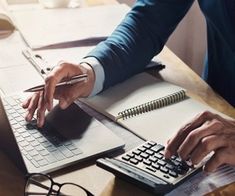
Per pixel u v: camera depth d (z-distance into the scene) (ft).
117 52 3.39
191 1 3.90
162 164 2.36
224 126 2.45
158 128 2.78
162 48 3.85
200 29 6.90
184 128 2.46
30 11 4.79
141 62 3.51
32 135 2.65
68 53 3.83
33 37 4.09
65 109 2.93
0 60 3.69
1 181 2.32
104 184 2.31
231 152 2.36
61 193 2.23
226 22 3.62
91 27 4.34
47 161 2.41
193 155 2.33
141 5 3.82
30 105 2.86
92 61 3.22
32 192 2.24
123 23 3.74
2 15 4.40
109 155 2.53
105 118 2.91
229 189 2.27
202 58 7.06
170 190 2.20
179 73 3.63
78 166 2.44
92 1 5.20
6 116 2.27
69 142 2.59
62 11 4.80
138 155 2.43
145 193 2.24
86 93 3.08
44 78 3.14
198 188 2.26
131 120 2.87
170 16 3.80
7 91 3.18
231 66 3.91
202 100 3.21
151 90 3.22
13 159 2.41
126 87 3.28
